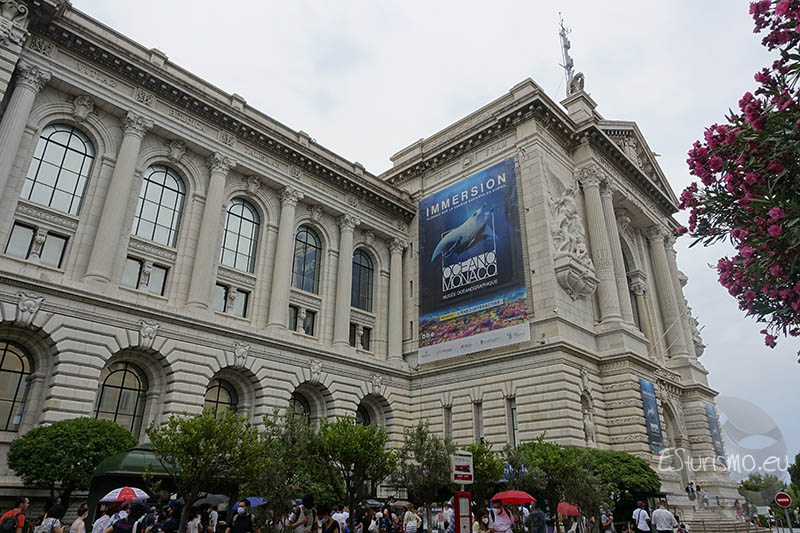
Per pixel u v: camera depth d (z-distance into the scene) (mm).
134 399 31875
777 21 9812
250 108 42625
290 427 23141
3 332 27734
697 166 11047
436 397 44594
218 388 36188
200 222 37812
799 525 45438
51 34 32188
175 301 35344
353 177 47312
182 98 37500
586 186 47531
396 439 44188
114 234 32219
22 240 30062
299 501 22328
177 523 17531
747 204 10094
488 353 42312
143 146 36156
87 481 23859
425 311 47219
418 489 25219
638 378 41469
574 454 27797
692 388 50688
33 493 25922
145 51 37250
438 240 48656
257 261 40969
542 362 38750
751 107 9695
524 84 47250
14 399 27688
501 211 44625
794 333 10883
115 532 16125
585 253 42125
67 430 24547
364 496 39000
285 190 42875
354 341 46500
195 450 19859
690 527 37969
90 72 33781
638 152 57938
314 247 46094
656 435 40562
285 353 38688
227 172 39656
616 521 32469
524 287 41188
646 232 58281
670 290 55344
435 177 52375
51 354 28484
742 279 11141
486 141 48688
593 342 42438
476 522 23250
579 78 54406
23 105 30141
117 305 30750
